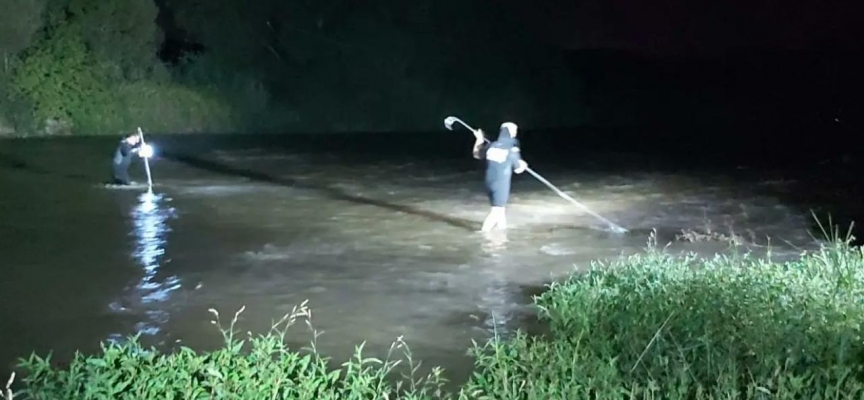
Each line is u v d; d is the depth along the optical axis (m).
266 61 31.31
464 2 34.50
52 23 27.14
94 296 9.11
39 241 11.79
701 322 7.25
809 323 7.21
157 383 5.98
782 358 6.39
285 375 6.26
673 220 14.20
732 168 21.52
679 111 36.75
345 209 14.98
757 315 7.39
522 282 9.88
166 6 30.39
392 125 32.38
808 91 37.53
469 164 21.91
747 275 8.95
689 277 9.00
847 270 9.02
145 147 16.42
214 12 30.33
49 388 6.00
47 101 26.55
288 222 13.62
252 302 8.95
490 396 6.02
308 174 19.66
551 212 14.88
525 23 35.75
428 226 13.42
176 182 17.89
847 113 35.62
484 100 34.09
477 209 15.13
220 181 18.22
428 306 8.85
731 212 15.05
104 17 27.47
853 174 20.27
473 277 10.09
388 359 7.22
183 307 8.74
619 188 18.03
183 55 30.17
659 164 22.38
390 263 10.82
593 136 30.72
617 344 6.94
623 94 36.78
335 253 11.36
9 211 14.00
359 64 32.56
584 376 6.20
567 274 10.23
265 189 17.22
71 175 18.19
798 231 13.28
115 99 27.67
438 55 33.94
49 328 8.01
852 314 7.61
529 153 25.03
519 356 6.75
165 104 28.47
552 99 35.44
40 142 24.30
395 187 17.83
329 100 31.64
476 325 8.19
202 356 6.64
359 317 8.45
